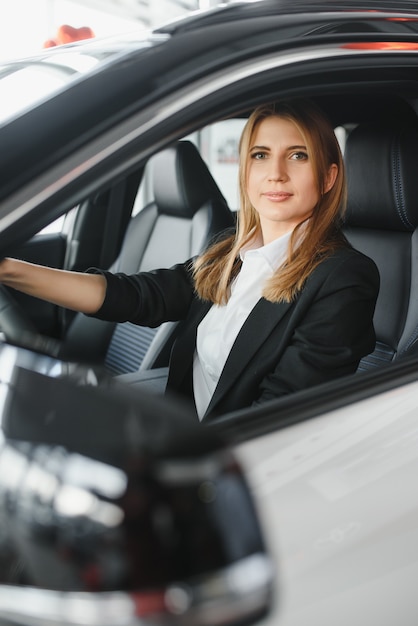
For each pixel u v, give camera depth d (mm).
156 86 837
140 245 2852
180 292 1577
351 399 935
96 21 3373
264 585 494
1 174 756
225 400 1301
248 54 919
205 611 489
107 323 2586
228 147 4344
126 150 792
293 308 1284
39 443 563
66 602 512
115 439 545
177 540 502
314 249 1306
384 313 1735
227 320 1374
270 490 792
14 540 545
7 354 711
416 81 1176
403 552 883
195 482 513
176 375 1544
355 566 822
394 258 1742
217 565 497
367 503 860
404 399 981
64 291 1429
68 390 618
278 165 1293
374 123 1699
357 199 1749
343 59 1018
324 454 857
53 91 867
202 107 852
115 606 501
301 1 1112
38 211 746
